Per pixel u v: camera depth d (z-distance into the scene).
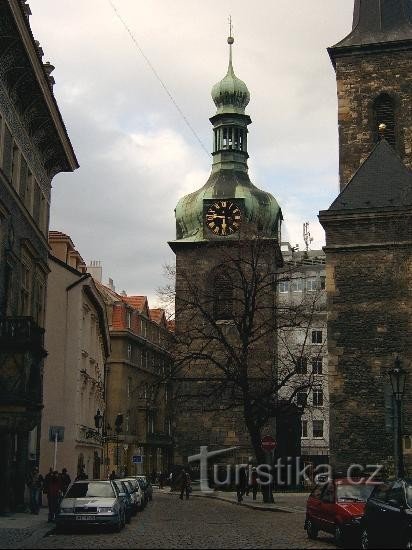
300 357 43.50
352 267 37.97
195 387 63.19
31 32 28.97
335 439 36.62
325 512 21.30
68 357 46.34
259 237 46.81
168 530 25.08
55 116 35.31
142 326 82.12
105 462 67.06
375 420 36.34
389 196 39.03
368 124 46.06
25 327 27.34
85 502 24.80
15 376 26.45
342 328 37.59
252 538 21.98
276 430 61.22
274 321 48.59
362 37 47.12
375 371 36.81
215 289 64.25
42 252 38.78
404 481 17.39
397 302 37.12
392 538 16.59
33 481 32.34
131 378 77.81
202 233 67.81
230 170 70.88
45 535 23.50
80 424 47.66
